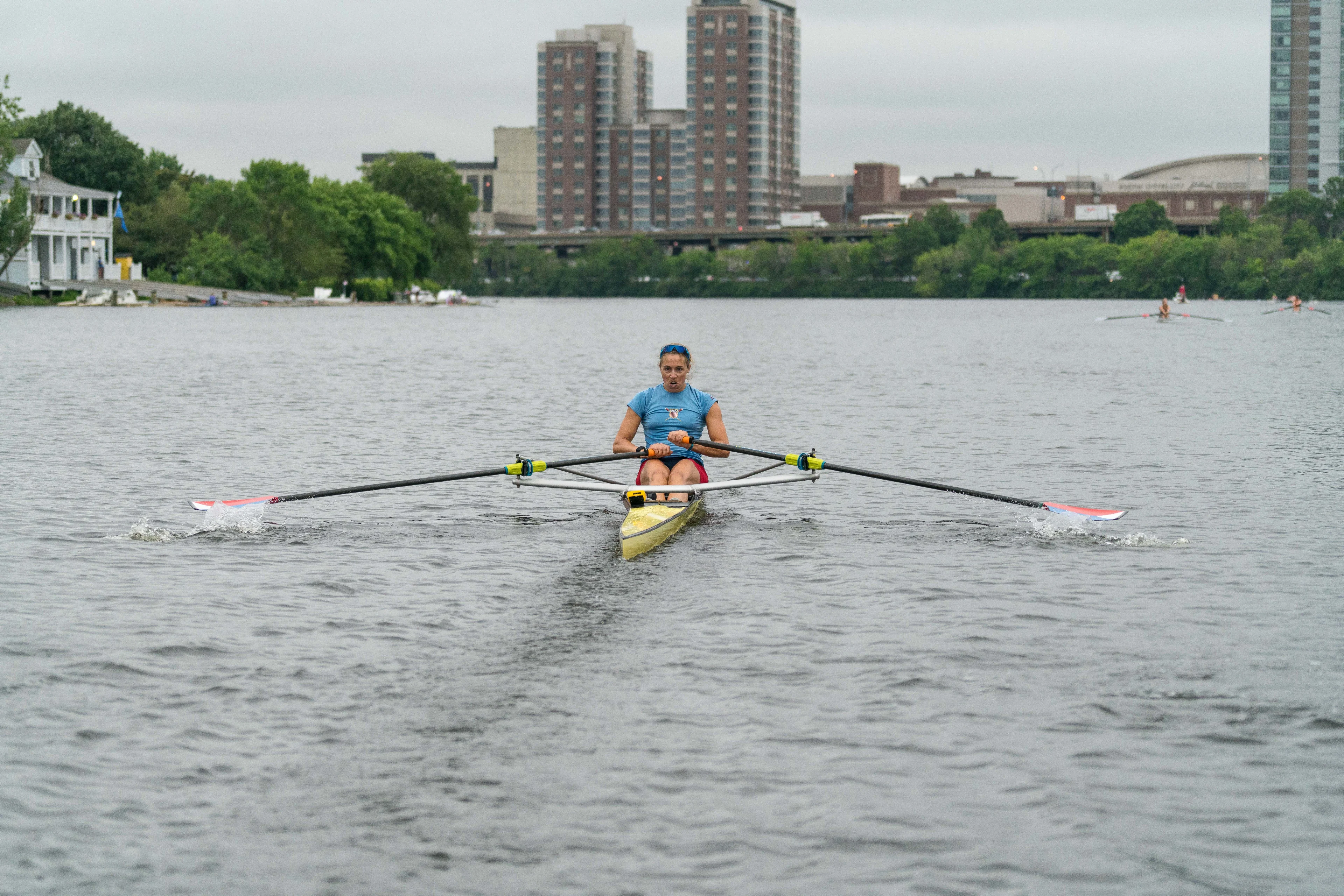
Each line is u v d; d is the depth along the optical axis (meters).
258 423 26.14
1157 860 6.81
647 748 8.22
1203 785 7.69
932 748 8.22
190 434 24.06
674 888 6.56
